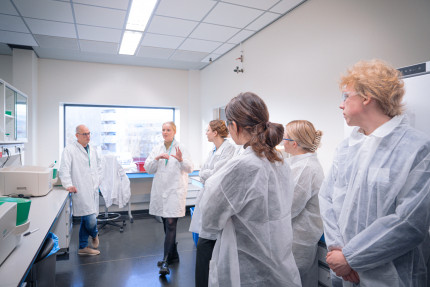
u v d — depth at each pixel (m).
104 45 3.62
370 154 0.90
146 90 4.71
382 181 0.84
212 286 0.98
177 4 2.56
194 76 4.94
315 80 2.40
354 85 0.90
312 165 1.38
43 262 1.62
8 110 2.81
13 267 1.10
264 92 3.12
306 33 2.50
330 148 2.26
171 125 2.50
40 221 1.71
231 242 0.96
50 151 4.20
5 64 4.04
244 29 3.14
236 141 1.05
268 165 0.97
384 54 1.82
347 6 2.09
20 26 3.01
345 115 0.95
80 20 2.87
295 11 2.63
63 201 2.27
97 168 2.98
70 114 4.55
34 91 3.92
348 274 0.91
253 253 0.96
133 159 4.89
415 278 0.83
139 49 3.79
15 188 2.40
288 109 2.75
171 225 2.46
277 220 0.97
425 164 0.78
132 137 4.89
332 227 1.00
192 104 4.92
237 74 3.69
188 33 3.25
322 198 1.11
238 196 0.92
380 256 0.80
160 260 2.72
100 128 4.71
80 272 2.46
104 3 2.52
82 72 4.37
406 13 1.68
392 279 0.82
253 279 0.96
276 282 0.97
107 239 3.31
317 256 1.43
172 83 4.89
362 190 0.90
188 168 2.43
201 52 3.94
